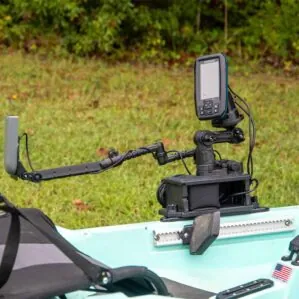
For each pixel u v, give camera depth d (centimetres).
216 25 1877
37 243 431
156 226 477
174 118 1222
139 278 417
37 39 1711
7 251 382
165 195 500
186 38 1792
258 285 437
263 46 1777
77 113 1236
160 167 950
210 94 492
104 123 1173
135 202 830
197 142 497
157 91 1402
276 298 436
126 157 492
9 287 381
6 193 846
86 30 1697
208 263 486
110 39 1684
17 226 388
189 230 481
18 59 1565
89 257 413
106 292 415
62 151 1005
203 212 482
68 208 815
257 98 1375
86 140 1059
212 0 1880
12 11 1753
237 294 425
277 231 499
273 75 1633
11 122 452
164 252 479
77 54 1684
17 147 455
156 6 1842
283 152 1057
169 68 1675
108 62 1684
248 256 494
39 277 391
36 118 1183
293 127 1202
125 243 473
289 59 1741
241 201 498
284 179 924
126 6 1706
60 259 414
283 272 449
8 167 457
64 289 382
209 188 484
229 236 486
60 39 1709
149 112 1254
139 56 1733
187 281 473
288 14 1756
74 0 1689
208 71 493
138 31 1770
